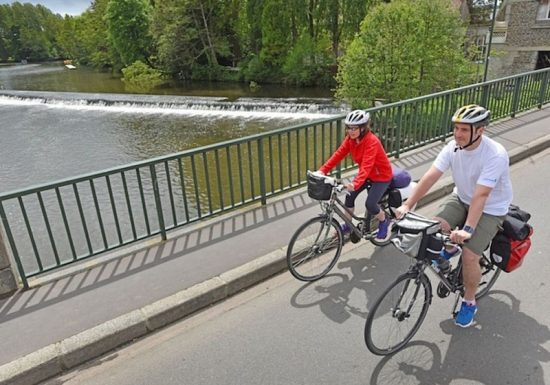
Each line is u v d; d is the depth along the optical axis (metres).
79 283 3.97
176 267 4.16
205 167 4.98
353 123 3.66
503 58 25.22
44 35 99.38
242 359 3.05
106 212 12.44
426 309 3.08
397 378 2.79
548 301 3.46
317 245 4.01
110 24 47.94
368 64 20.28
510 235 2.93
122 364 3.12
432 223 2.64
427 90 19.78
